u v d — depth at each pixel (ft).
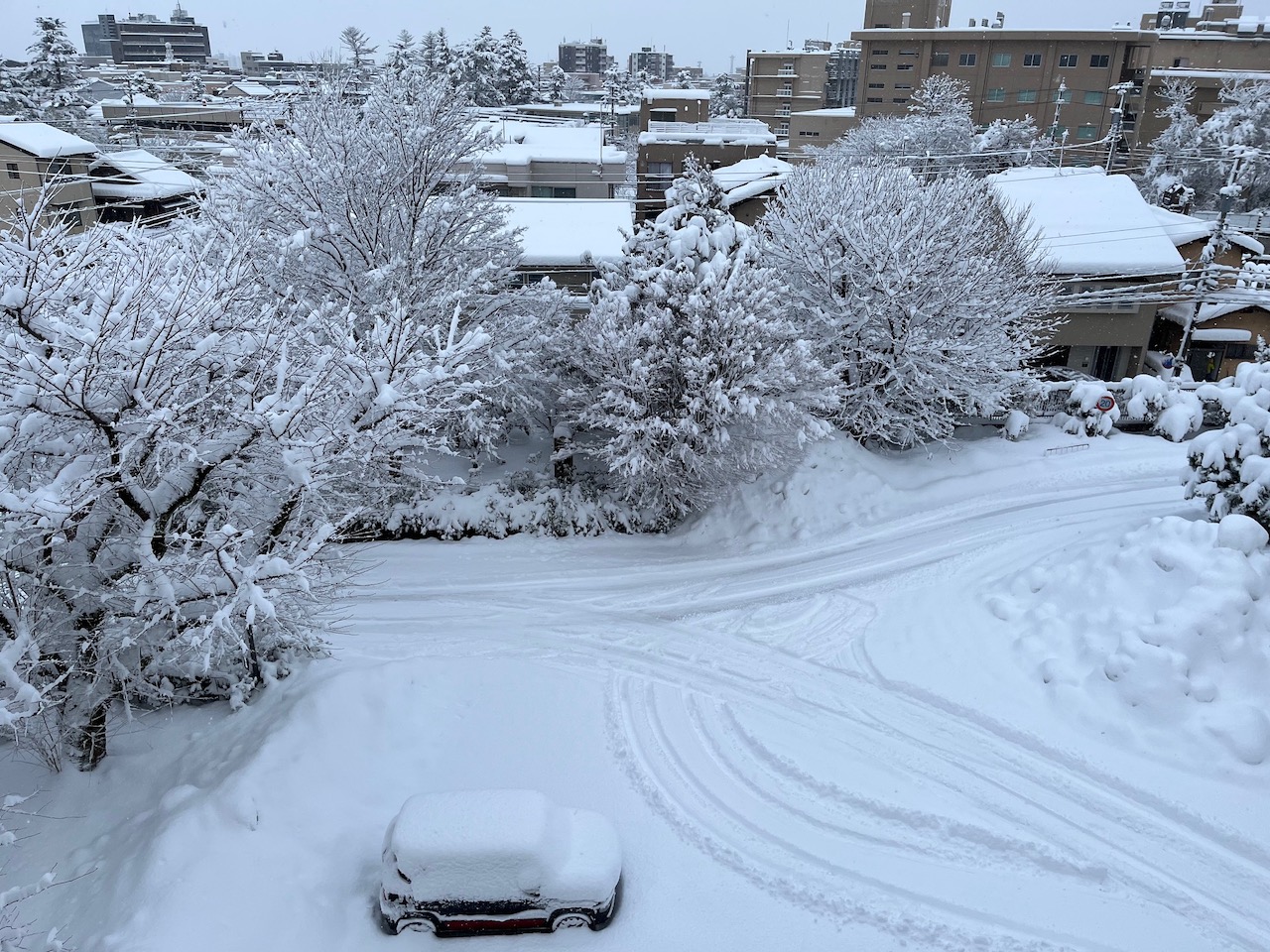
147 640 29.66
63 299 26.63
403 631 41.42
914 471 60.08
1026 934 24.41
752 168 124.26
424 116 55.52
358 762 29.96
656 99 188.24
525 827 24.45
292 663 34.91
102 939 22.17
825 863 26.89
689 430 48.37
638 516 54.29
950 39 190.08
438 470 61.46
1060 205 87.92
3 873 25.98
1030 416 71.61
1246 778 30.25
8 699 25.00
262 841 25.80
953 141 141.18
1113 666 34.22
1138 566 38.01
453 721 33.14
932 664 37.52
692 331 50.39
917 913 25.07
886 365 59.41
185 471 28.81
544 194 133.18
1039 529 49.93
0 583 25.62
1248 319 92.27
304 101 56.18
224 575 28.66
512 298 60.49
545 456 63.72
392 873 23.76
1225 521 37.09
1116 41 178.81
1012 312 62.54
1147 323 85.20
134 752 30.86
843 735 33.17
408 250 55.36
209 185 58.75
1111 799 29.76
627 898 25.49
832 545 50.37
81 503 23.97
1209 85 177.47
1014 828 28.35
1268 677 33.32
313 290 56.13
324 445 29.43
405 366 30.60
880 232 58.23
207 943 22.52
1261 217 129.49
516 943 24.02
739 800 29.60
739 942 24.08
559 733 32.99
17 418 25.27
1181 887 26.21
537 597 45.19
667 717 34.24
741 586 46.01
